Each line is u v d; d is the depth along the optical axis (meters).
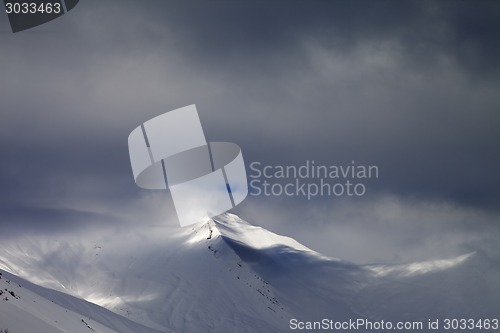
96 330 116.69
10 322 84.50
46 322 91.44
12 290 102.94
